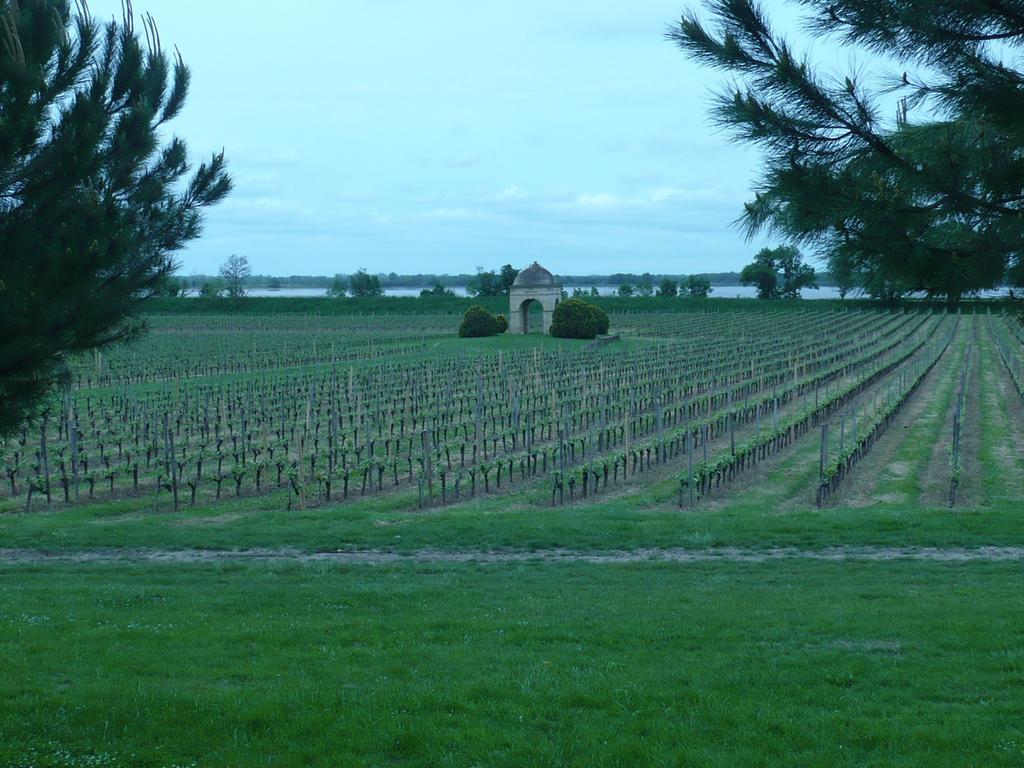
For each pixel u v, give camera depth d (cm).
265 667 1194
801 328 10800
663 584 1845
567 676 1132
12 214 1074
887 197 811
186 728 956
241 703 1019
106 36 1212
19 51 999
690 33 843
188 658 1243
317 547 2333
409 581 1900
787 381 6475
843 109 827
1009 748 874
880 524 2395
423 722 963
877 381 6372
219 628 1430
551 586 1827
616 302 15200
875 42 805
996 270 805
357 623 1461
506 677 1131
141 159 1198
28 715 994
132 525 2661
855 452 3700
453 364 7200
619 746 897
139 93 1206
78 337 1126
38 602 1666
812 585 1809
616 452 4131
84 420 4866
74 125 1062
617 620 1468
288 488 3494
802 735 920
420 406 5106
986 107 788
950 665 1160
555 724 966
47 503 3194
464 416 5203
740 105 835
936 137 815
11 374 1077
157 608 1612
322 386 5919
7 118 998
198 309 14775
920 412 5094
